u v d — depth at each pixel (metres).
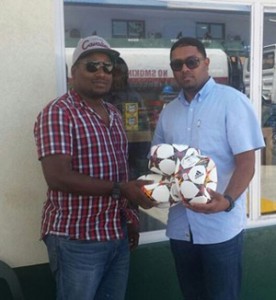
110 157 2.25
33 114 2.68
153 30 3.07
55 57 2.71
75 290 2.24
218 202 2.10
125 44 3.02
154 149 2.16
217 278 2.41
